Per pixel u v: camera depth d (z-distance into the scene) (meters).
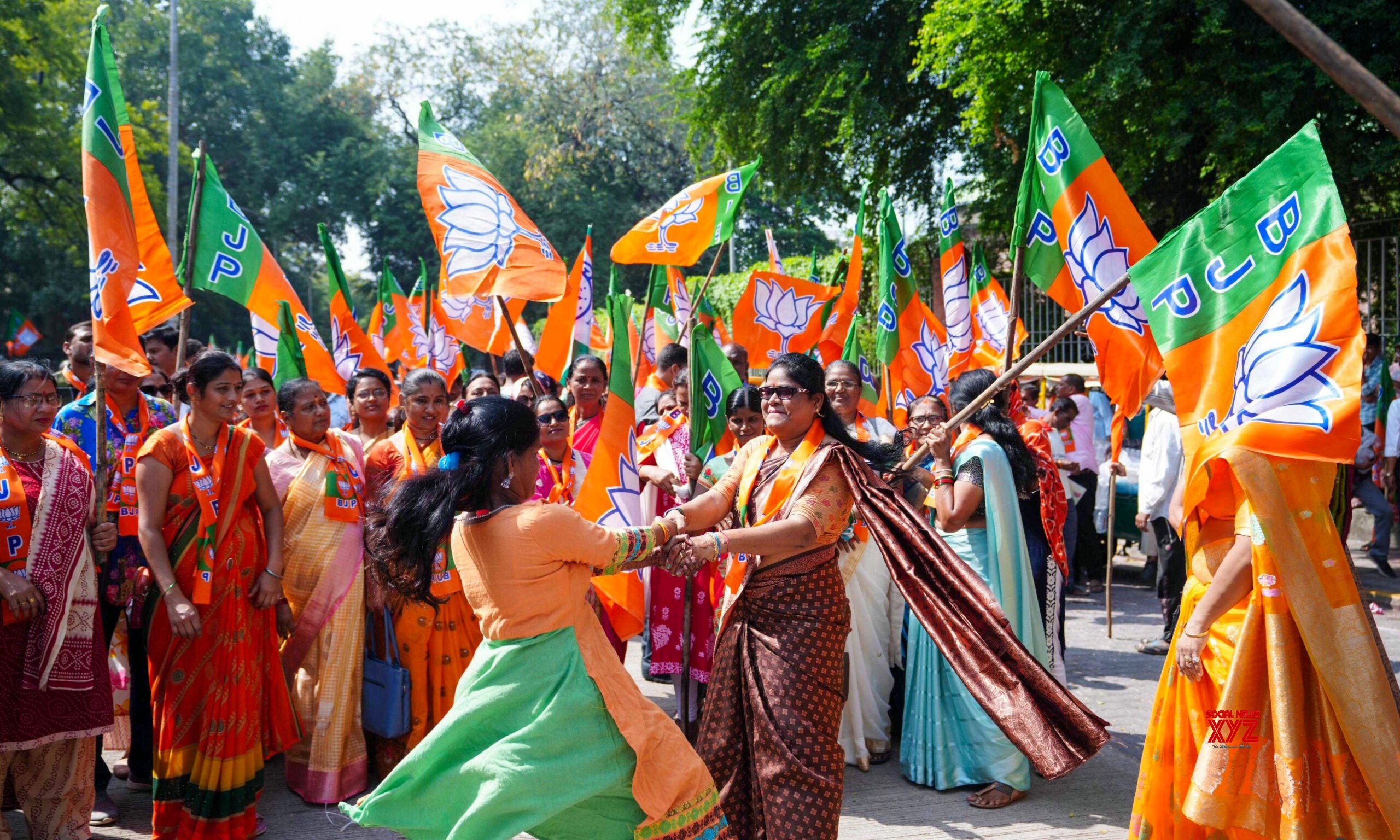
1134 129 11.35
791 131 16.73
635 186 35.56
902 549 3.58
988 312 7.45
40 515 3.84
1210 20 10.33
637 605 4.45
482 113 39.38
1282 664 3.13
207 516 4.02
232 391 4.11
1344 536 3.92
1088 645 7.43
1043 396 10.82
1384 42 10.70
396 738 4.77
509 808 2.97
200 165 5.52
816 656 3.59
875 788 4.79
